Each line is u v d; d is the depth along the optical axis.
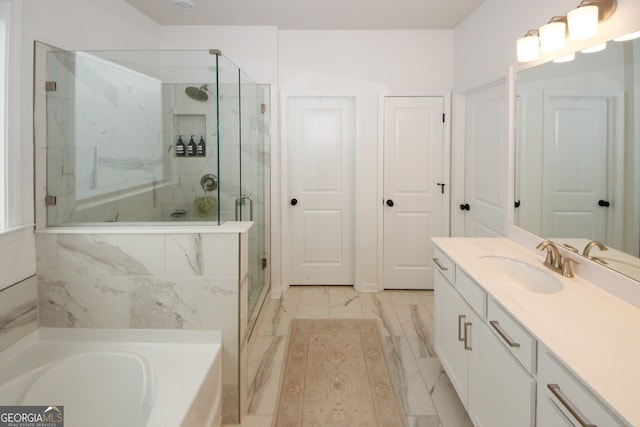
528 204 2.03
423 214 3.42
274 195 3.27
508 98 2.25
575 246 1.62
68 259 1.74
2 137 1.59
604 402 0.79
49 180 1.80
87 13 2.19
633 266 1.30
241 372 1.79
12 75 1.61
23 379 1.49
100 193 1.99
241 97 2.54
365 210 3.41
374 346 2.47
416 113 3.32
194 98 2.11
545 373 1.06
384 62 3.26
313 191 3.50
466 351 1.67
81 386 1.60
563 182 1.69
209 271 1.74
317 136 3.44
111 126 2.02
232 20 3.02
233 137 2.34
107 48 2.40
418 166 3.37
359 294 3.40
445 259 1.98
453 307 1.85
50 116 1.79
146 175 2.12
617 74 1.38
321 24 3.12
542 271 1.66
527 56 1.88
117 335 1.77
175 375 1.52
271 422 1.79
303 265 3.58
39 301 1.76
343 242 3.55
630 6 1.33
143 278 1.74
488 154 2.73
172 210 2.09
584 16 1.46
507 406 1.28
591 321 1.15
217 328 1.76
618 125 1.37
